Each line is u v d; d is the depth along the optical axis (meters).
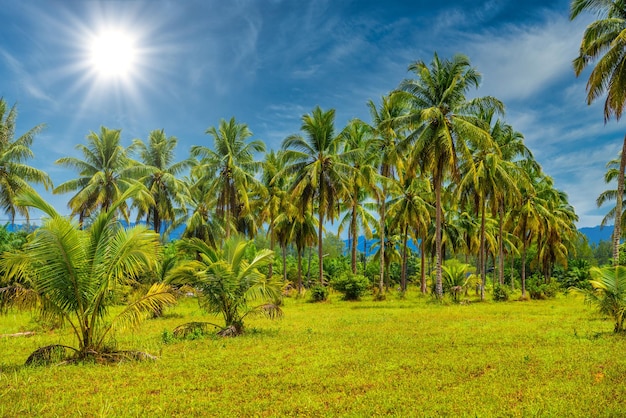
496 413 5.85
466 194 32.34
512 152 30.19
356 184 32.72
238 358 9.40
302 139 29.80
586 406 6.02
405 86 26.42
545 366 8.38
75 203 31.36
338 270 57.69
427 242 47.06
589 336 11.92
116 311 18.16
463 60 25.66
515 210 38.78
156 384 7.44
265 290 13.91
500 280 32.94
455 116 26.12
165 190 37.88
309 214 39.03
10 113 28.11
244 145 33.31
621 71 18.44
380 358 9.25
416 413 5.86
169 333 12.57
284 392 6.94
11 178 27.84
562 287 44.00
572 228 48.09
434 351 10.04
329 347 10.64
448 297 27.41
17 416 5.89
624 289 12.54
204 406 6.30
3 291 8.84
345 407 6.17
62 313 9.30
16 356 10.16
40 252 8.77
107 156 33.56
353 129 33.53
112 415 5.90
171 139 38.97
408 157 28.25
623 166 20.55
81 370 8.33
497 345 10.75
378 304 26.09
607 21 19.20
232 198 32.84
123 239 9.73
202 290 13.37
